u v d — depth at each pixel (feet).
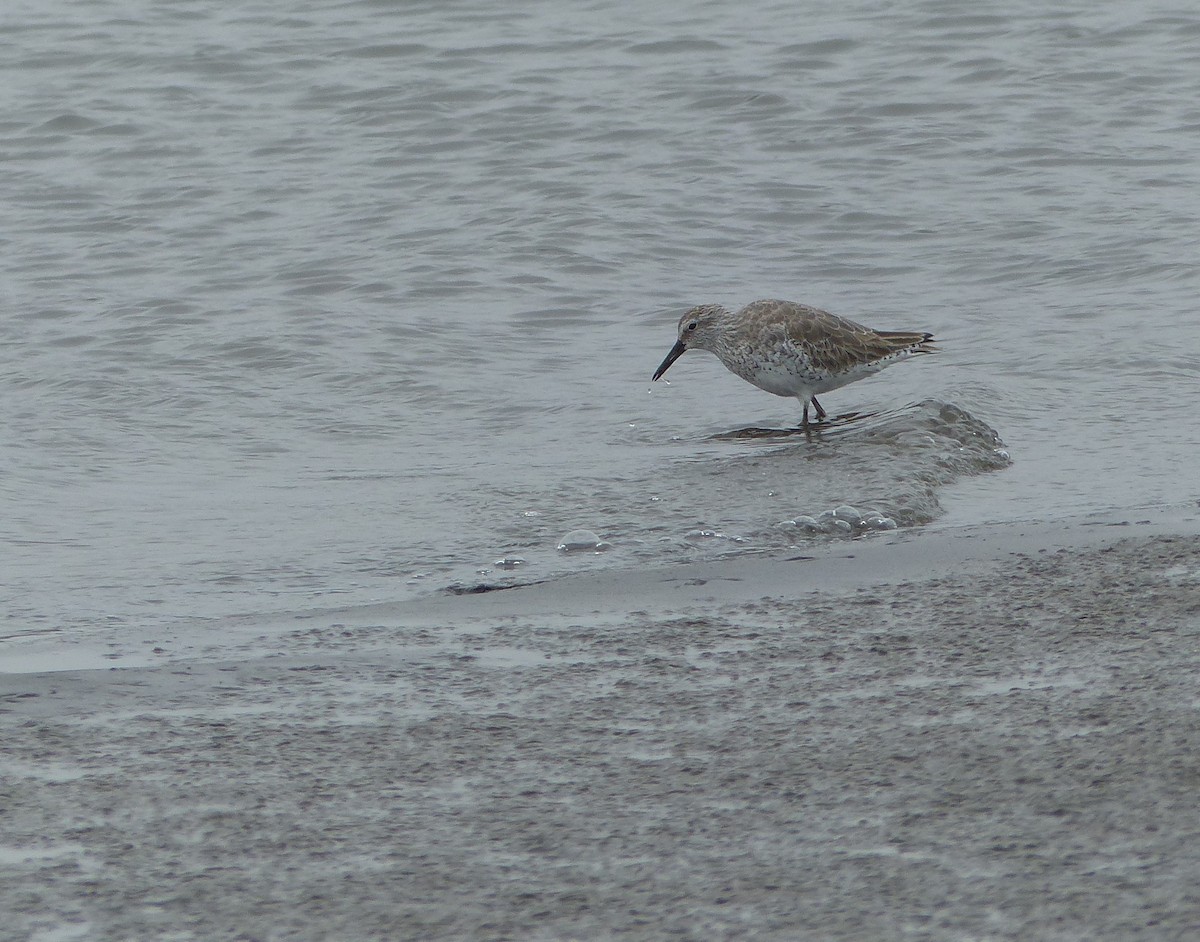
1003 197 79.66
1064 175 82.38
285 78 102.37
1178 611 30.40
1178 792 21.98
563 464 48.65
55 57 107.34
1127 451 47.60
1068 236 73.87
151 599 35.96
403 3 117.29
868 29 107.86
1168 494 42.57
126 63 105.81
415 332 64.28
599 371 60.44
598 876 20.92
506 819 22.74
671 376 59.72
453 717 26.86
